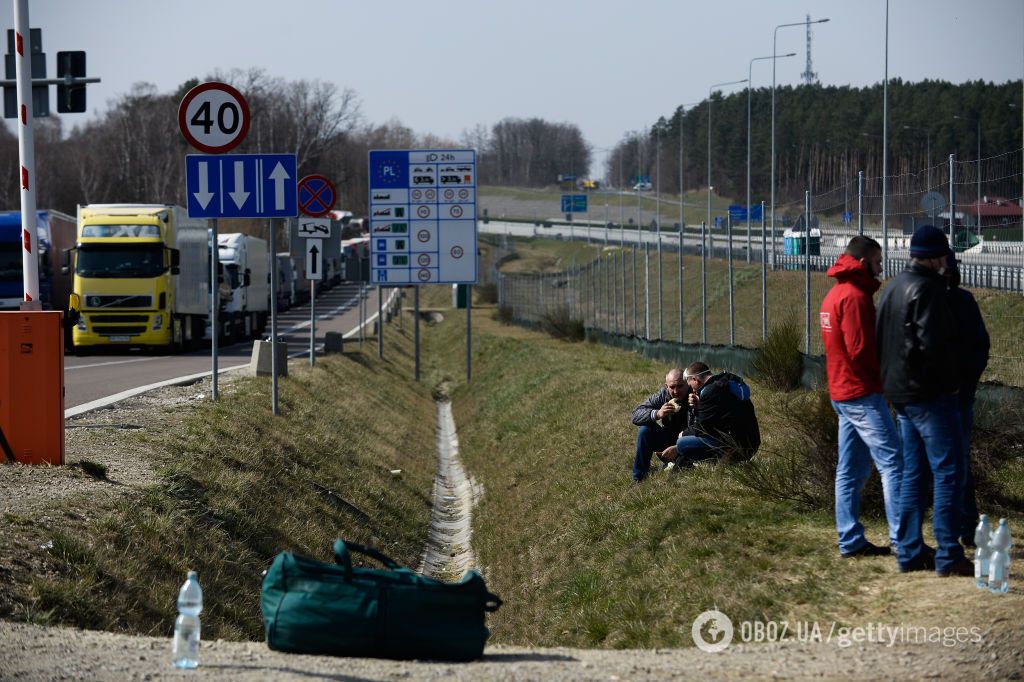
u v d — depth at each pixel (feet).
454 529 121.80
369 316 457.27
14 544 57.36
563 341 315.78
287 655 45.32
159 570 64.34
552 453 130.31
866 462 62.03
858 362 58.34
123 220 253.24
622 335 261.65
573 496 104.12
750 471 79.61
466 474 152.46
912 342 54.24
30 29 135.33
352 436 144.15
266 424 120.06
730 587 62.28
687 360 192.85
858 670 43.78
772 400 127.85
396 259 238.27
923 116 639.35
